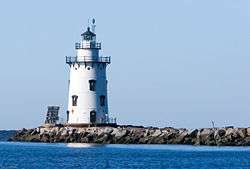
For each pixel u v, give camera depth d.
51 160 192.62
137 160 193.88
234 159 198.50
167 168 177.25
